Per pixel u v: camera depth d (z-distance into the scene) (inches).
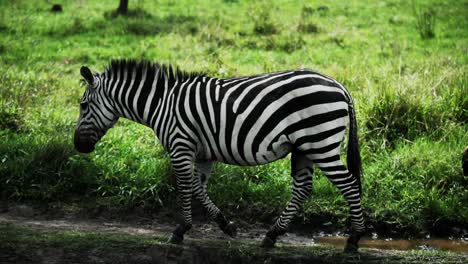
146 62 521.3
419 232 595.8
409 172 667.4
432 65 960.3
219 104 486.0
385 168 674.8
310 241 577.9
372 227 599.8
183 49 1141.7
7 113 769.6
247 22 1344.7
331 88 469.1
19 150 682.2
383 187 644.1
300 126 466.3
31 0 1488.7
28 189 633.0
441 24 1347.2
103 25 1304.1
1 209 610.2
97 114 537.0
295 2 1530.5
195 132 498.3
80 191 639.1
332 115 464.4
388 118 747.4
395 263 474.6
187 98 498.0
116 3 1525.6
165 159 669.3
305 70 481.1
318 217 606.2
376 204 617.3
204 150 503.2
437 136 737.6
